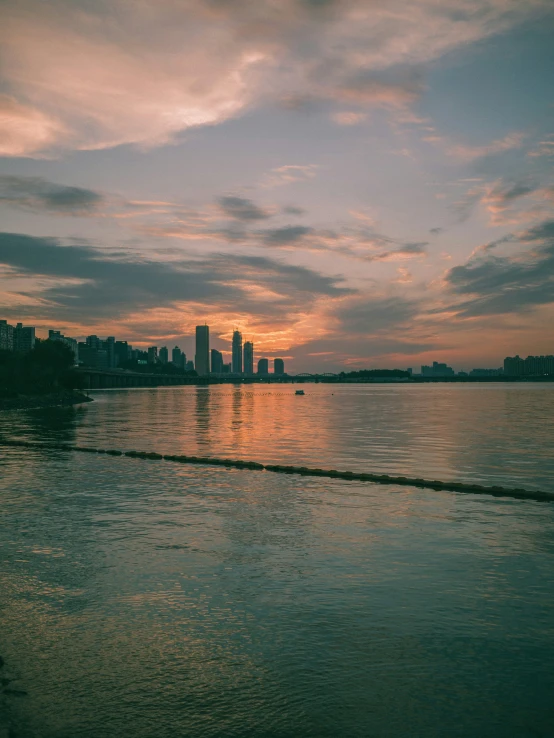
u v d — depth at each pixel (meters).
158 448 45.94
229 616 12.17
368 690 9.34
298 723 8.47
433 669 10.01
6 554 16.62
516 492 25.94
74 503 23.95
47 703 8.95
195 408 125.00
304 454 42.41
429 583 14.20
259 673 9.84
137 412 107.50
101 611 12.43
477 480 30.61
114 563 15.75
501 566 15.55
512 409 113.94
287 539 18.27
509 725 8.45
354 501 24.41
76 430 64.50
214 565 15.56
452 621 11.95
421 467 35.66
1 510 22.55
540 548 17.31
